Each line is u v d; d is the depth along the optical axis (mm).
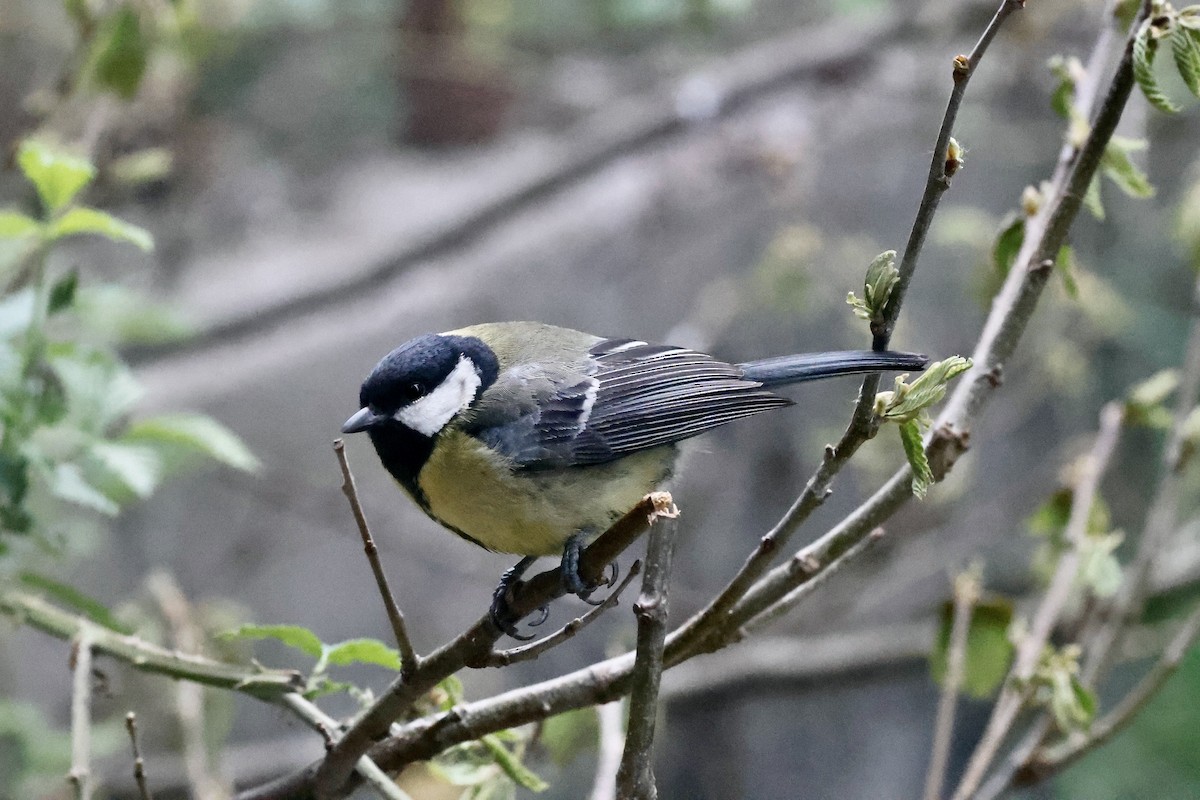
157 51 7395
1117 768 10766
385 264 13328
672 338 12656
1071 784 10891
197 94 13375
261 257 13633
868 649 11203
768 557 3957
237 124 14484
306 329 13062
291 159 15000
